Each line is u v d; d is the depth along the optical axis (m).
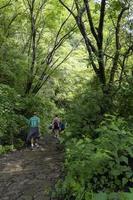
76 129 9.49
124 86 10.16
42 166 11.05
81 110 10.05
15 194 8.34
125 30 14.85
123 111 10.08
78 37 29.98
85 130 9.33
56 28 26.84
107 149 6.43
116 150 6.33
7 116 16.97
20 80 23.34
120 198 3.57
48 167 10.82
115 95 10.38
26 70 23.27
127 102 10.07
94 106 10.12
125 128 7.41
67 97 31.62
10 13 24.44
